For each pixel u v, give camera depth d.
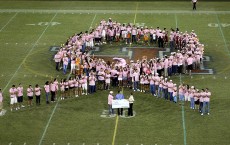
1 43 56.38
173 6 70.38
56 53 53.22
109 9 68.88
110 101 40.03
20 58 52.03
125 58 51.53
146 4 71.44
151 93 43.91
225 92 44.06
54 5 71.12
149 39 57.09
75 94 43.75
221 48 54.78
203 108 39.97
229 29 60.66
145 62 46.25
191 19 64.31
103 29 56.12
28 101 41.97
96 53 53.03
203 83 45.94
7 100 42.75
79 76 46.88
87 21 63.53
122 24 60.47
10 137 36.75
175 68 47.69
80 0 73.56
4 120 39.38
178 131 37.47
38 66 49.97
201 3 71.75
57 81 44.41
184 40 53.16
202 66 50.00
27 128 38.12
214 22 63.25
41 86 45.34
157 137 36.59
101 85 44.97
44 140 36.28
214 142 35.88
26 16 65.94
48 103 42.38
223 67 49.72
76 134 37.12
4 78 47.09
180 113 40.34
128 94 43.84
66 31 60.00
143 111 40.75
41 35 58.84
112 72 45.34
